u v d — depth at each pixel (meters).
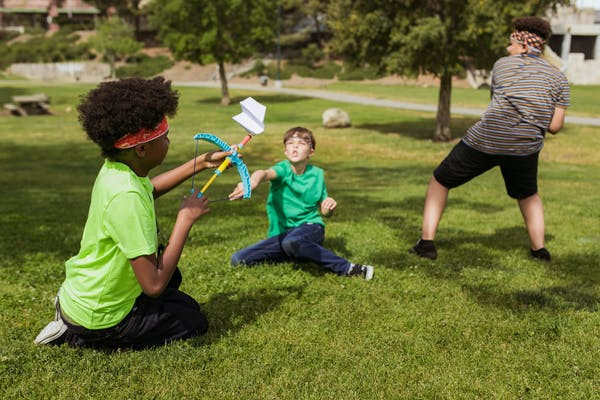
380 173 14.34
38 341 3.14
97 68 64.00
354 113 31.53
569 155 18.73
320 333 3.41
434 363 3.06
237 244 5.61
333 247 5.45
